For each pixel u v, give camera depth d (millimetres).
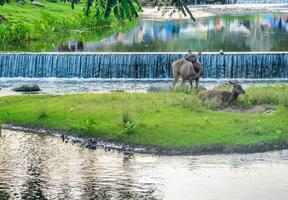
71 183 26750
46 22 86125
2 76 56469
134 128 33625
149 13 118312
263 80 54750
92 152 31625
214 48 71000
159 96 40562
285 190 25688
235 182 26781
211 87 51031
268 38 81250
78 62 56031
